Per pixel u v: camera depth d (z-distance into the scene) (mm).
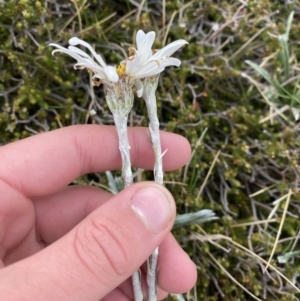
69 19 145
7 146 111
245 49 152
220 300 150
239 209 152
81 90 151
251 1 149
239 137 152
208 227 147
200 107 154
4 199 106
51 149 111
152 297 103
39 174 110
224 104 154
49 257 81
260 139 151
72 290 81
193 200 141
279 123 152
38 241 125
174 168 123
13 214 109
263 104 157
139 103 149
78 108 145
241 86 150
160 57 88
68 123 147
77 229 84
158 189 87
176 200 145
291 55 157
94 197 124
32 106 144
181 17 149
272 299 144
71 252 81
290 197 148
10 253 118
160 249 118
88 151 115
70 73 144
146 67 89
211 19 156
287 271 142
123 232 82
